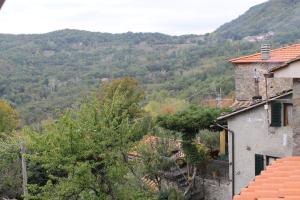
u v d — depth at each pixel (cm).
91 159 1644
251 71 2822
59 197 1587
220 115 2211
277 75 1174
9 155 2336
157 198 1920
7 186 2331
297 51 2767
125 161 1733
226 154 2467
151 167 2248
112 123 1688
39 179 2314
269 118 1973
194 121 2206
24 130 1673
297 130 1162
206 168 2323
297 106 1160
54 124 1634
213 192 2277
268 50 2756
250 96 2836
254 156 2055
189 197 2286
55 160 1577
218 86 5078
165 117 2316
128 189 1734
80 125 1642
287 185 862
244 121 2084
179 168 2367
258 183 892
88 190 1614
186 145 2292
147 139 2405
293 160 1070
